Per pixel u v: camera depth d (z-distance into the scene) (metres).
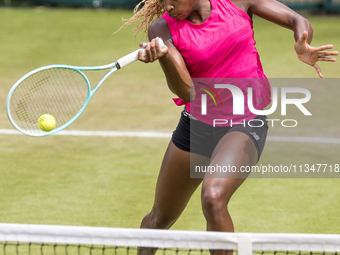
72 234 6.57
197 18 7.93
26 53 34.38
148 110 22.84
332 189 14.42
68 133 19.69
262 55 33.22
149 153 17.55
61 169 16.02
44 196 13.78
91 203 13.32
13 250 10.33
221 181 7.35
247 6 8.29
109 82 27.70
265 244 6.37
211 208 7.20
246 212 12.85
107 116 21.91
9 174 15.48
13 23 41.53
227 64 8.01
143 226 9.23
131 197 13.78
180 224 12.13
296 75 28.44
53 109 9.81
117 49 35.19
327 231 11.67
